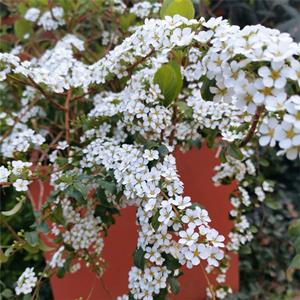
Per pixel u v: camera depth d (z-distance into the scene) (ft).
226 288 0.63
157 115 0.50
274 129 0.36
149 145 0.47
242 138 0.51
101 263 0.62
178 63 0.51
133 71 0.58
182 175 0.64
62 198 0.54
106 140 0.56
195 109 0.54
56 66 0.63
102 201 0.51
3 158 0.61
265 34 0.37
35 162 0.64
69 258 0.57
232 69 0.38
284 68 0.35
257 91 0.36
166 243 0.43
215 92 0.42
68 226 0.58
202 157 0.63
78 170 0.55
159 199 0.44
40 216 0.56
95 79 0.54
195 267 0.63
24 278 0.55
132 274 0.48
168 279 0.45
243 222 0.63
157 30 0.44
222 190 0.64
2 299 0.63
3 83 0.64
